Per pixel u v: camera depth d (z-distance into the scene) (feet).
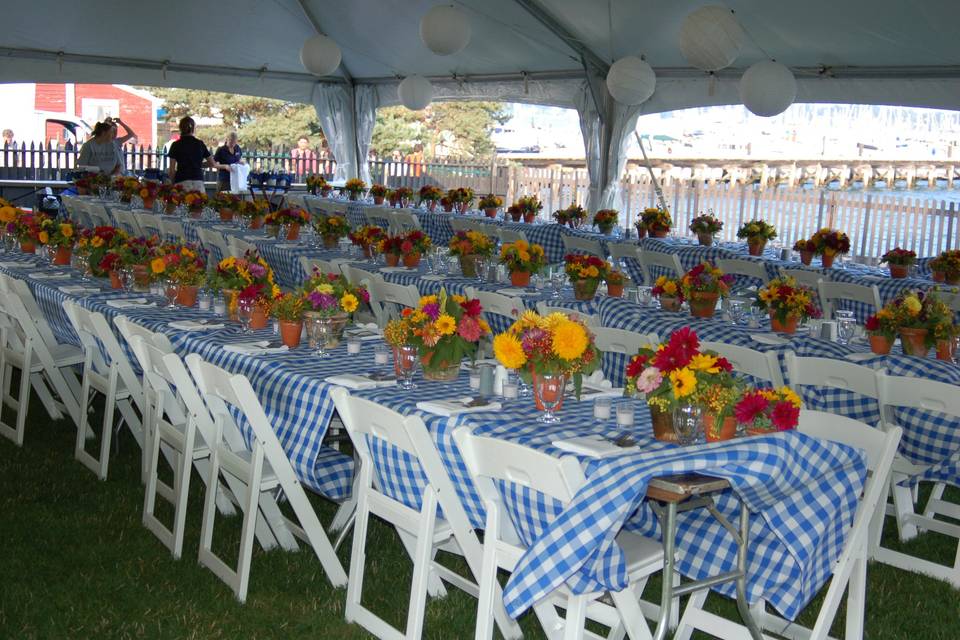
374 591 10.78
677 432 8.58
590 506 7.56
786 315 15.11
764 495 8.20
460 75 41.37
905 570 11.80
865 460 8.78
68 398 15.48
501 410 9.76
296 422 10.71
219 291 14.14
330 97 46.75
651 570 8.66
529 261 19.19
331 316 12.00
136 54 41.78
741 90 26.37
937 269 21.80
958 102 28.17
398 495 9.69
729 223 40.11
